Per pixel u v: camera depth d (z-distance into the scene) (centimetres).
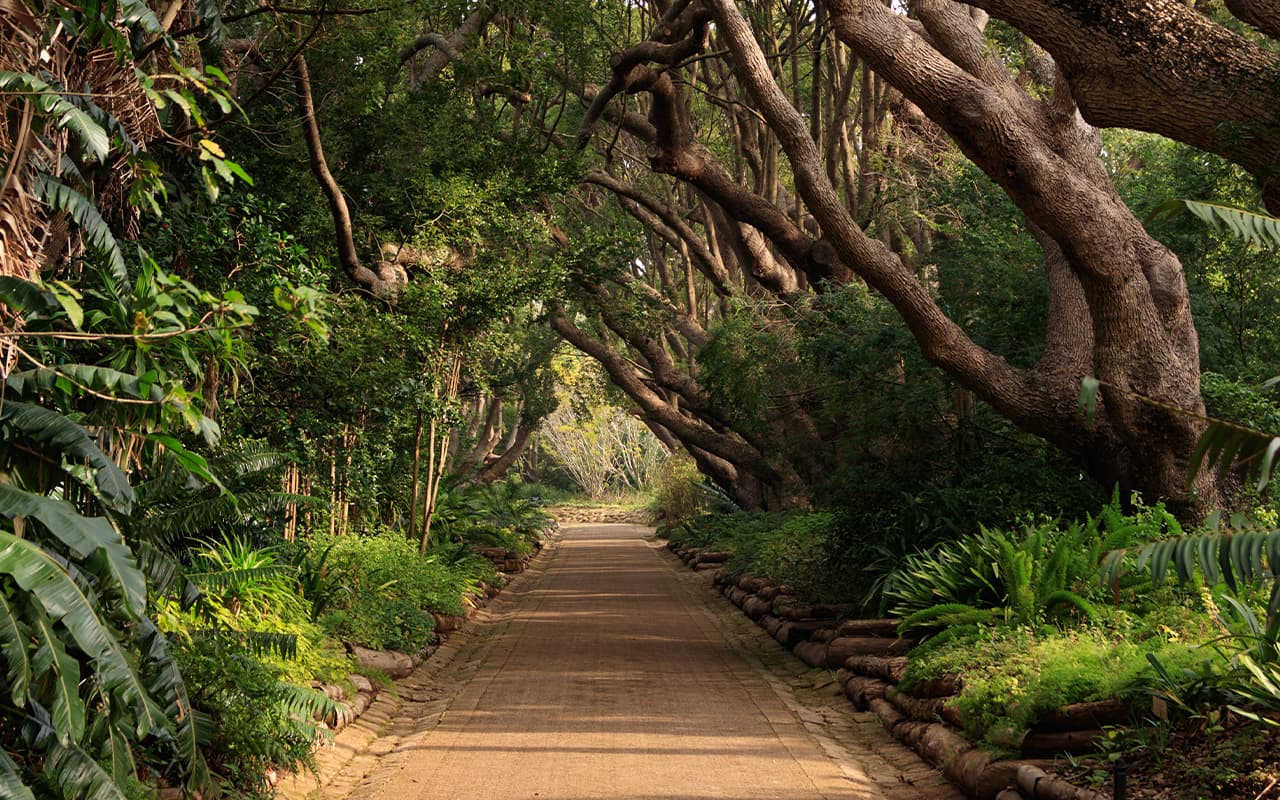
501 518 2895
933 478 1320
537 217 1597
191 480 582
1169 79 842
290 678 729
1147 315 992
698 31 1636
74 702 398
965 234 1543
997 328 1441
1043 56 1441
